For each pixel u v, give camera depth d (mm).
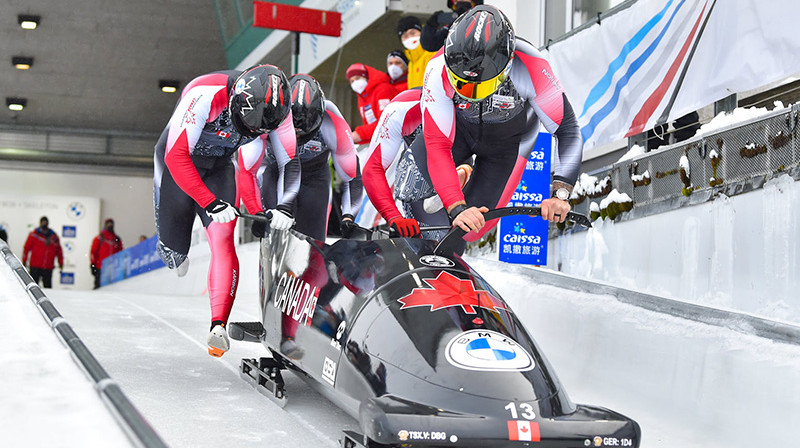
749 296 4316
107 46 18891
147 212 24797
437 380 2596
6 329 3502
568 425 2480
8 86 21016
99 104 22203
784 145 4098
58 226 23531
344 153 4934
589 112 6188
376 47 12664
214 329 4047
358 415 2818
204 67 19891
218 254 4223
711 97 4879
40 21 17781
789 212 4047
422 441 2363
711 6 4902
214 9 17141
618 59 5824
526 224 5855
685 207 4871
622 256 5512
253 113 3740
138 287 16328
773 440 3031
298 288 3627
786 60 4332
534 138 4215
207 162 4391
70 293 8703
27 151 23391
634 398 3762
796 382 3006
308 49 13008
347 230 4516
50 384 2746
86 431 2332
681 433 3398
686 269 4840
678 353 3619
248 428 3283
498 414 2469
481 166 4340
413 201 4652
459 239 3264
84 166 24344
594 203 5891
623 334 4000
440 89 3672
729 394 3291
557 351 4449
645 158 5301
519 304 4977
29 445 2211
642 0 5578
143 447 2088
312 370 3271
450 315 2824
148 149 24406
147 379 4082
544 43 8891
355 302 3107
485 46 3260
